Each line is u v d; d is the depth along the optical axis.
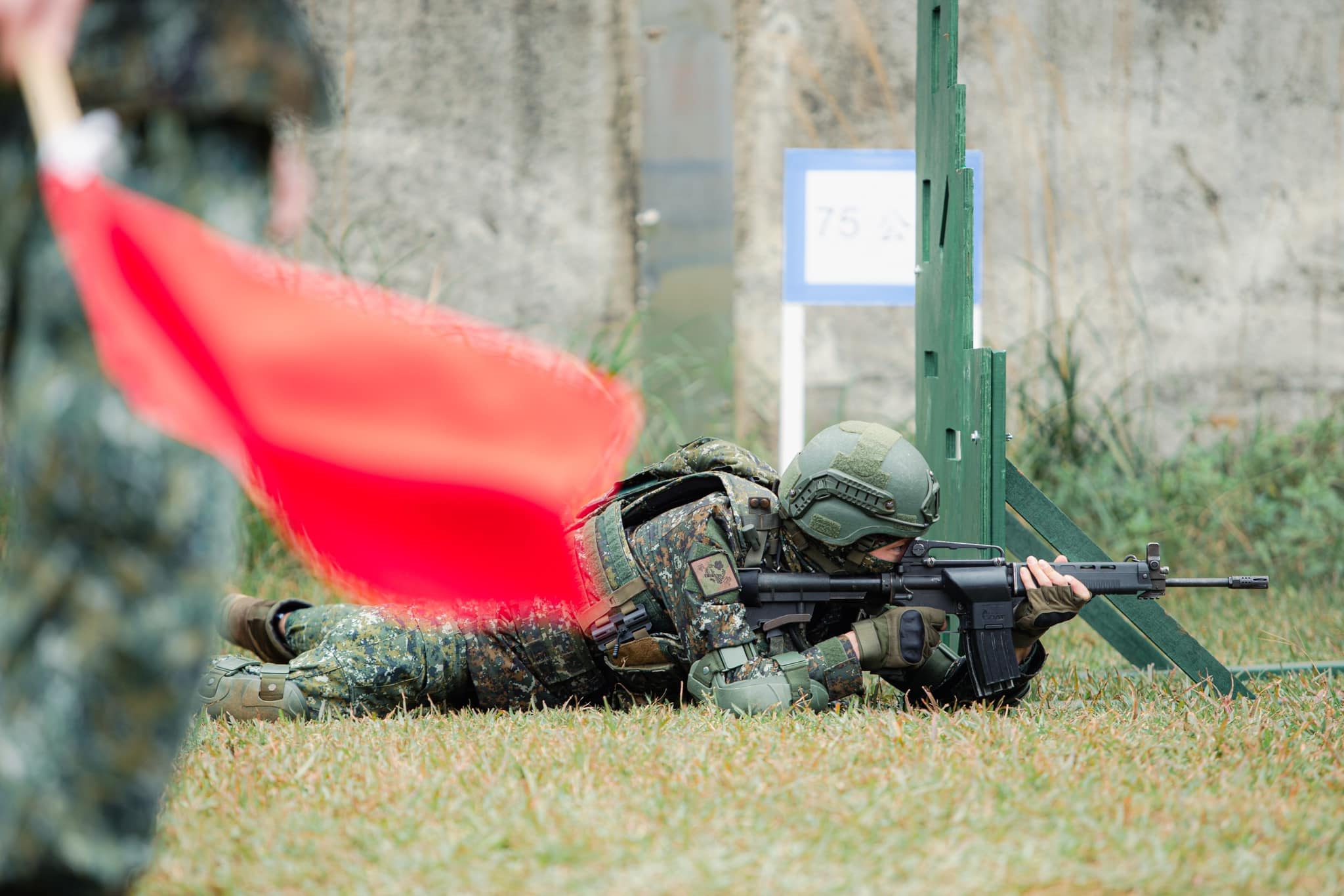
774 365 28.20
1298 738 11.41
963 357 14.79
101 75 5.68
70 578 5.54
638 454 25.75
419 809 8.86
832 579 12.82
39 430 5.50
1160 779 9.75
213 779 9.48
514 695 13.39
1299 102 28.72
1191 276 28.78
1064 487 26.08
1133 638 16.14
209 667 13.15
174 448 5.58
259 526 22.23
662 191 28.25
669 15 28.05
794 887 7.42
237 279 5.92
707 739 10.73
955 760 10.06
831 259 22.42
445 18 27.83
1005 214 28.56
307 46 6.05
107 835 5.64
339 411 6.40
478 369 6.85
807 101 28.14
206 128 5.79
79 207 5.45
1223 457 27.58
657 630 13.16
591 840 8.12
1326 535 25.22
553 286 28.19
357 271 27.91
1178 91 28.64
